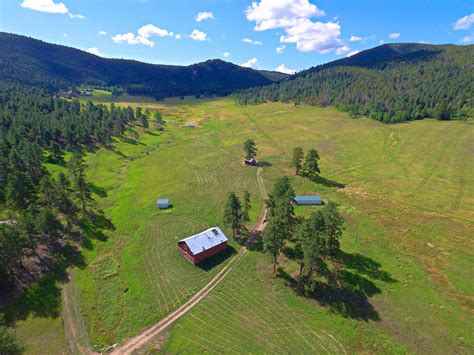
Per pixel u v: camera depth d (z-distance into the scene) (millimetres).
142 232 72875
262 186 98750
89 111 180750
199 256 61312
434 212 80188
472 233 70062
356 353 42125
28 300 51656
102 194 93625
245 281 56438
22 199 70438
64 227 70188
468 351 41812
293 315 48625
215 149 141000
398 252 63094
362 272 56938
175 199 90125
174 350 43125
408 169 111625
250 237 70500
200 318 48531
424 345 42875
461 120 178375
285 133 169375
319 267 52219
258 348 43125
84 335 46438
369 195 90688
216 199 90000
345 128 175125
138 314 49719
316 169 103125
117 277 58562
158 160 126000
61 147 125938
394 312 48438
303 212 80688
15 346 38188
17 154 91812
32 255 60500
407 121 182750
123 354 42938
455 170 109625
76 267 60719
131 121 191250
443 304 49625
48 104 183250
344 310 49094
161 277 57906
